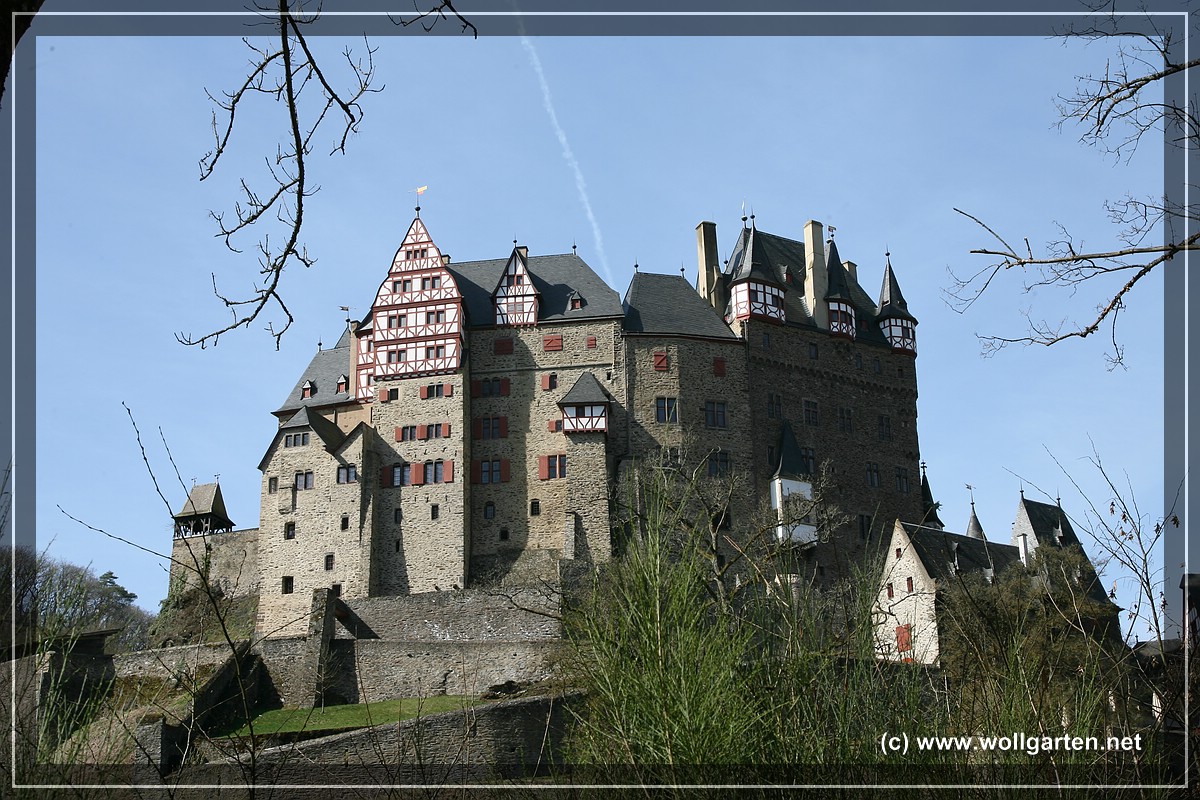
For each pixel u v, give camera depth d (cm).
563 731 3994
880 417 9006
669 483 1656
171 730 2436
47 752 1098
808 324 8944
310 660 6053
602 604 1456
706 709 1314
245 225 1154
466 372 8331
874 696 1380
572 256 8938
